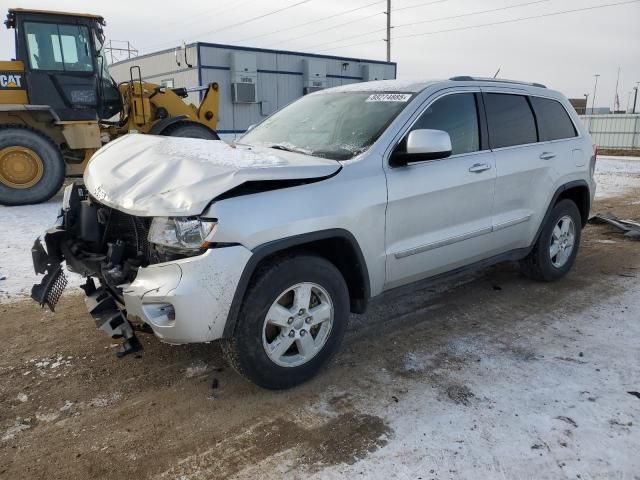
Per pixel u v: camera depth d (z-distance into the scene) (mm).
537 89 4949
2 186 9250
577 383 3252
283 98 27125
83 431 2816
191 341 2771
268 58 26062
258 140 4242
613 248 6527
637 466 2512
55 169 9594
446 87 4020
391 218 3480
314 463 2559
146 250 3092
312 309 3203
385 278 3559
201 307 2711
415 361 3557
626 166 17875
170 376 3373
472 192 4020
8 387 3232
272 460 2586
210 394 3170
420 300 4691
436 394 3143
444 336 3949
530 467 2508
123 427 2850
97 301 3148
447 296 4789
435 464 2533
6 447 2682
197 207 2713
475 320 4250
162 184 2957
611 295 4824
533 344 3809
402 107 3764
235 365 2992
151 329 2900
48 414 2965
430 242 3766
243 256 2783
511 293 4867
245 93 24969
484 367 3469
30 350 3705
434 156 3512
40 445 2699
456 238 3947
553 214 4945
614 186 12602
